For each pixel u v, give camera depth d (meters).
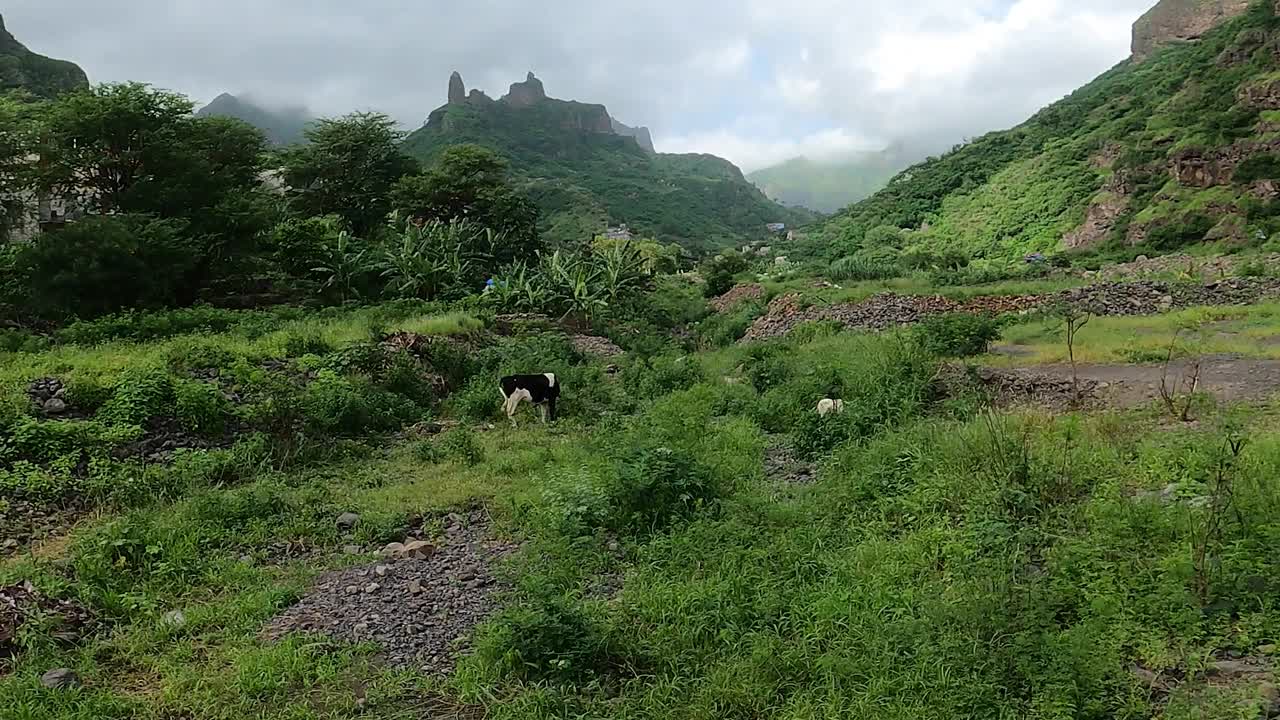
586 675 4.42
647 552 6.04
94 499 8.01
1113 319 17.19
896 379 10.34
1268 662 3.80
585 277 25.16
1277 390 9.14
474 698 4.33
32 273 19.23
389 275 26.84
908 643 4.28
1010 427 7.37
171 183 24.00
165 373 10.40
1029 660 3.91
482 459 9.54
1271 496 5.23
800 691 4.06
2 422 8.81
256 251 25.22
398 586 5.98
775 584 5.20
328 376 12.39
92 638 5.15
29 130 23.02
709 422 10.55
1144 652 3.97
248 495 7.68
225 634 5.18
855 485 6.84
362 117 41.22
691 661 4.49
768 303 27.61
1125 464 6.47
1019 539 5.19
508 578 5.95
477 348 17.25
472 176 39.25
